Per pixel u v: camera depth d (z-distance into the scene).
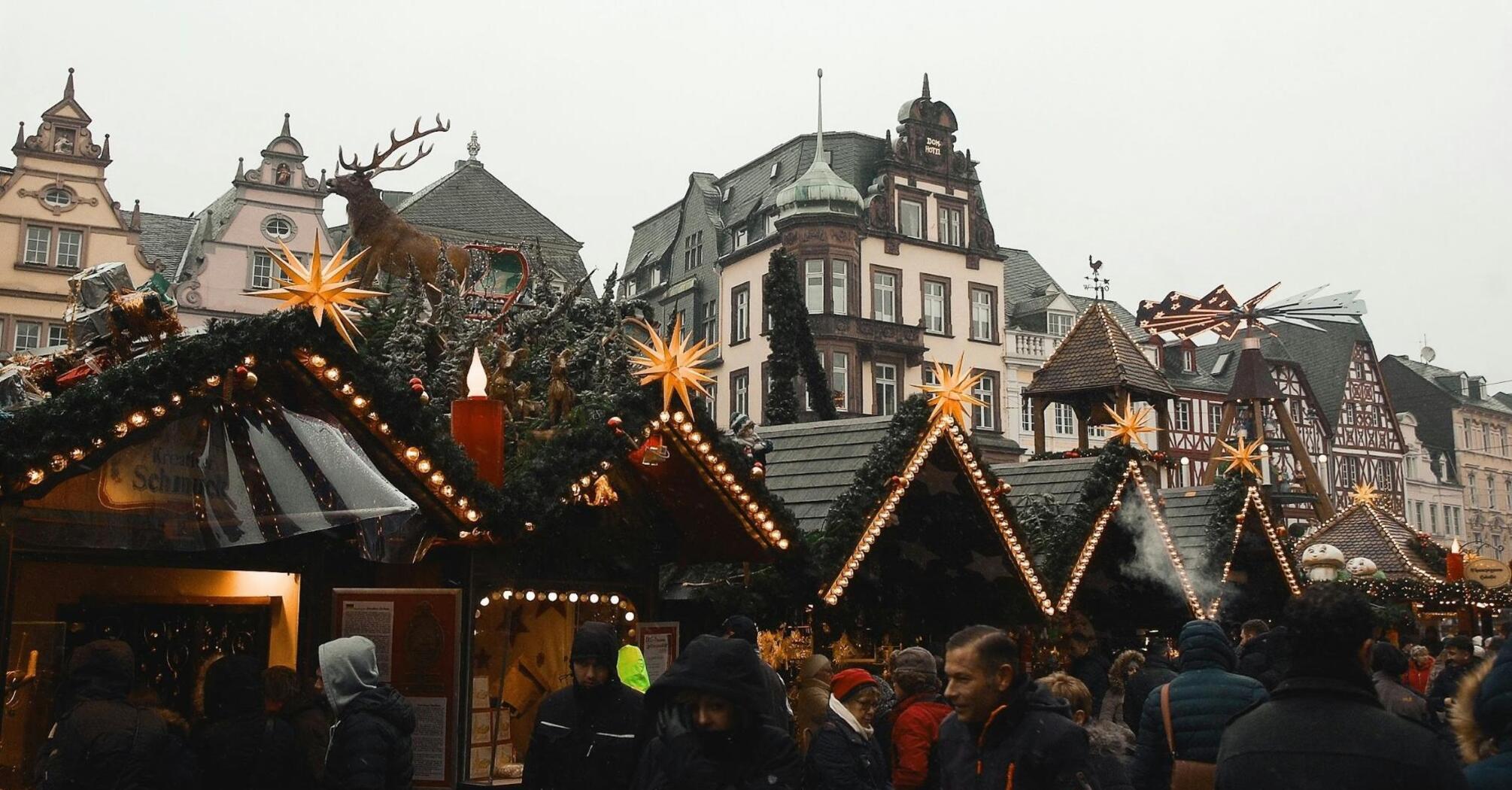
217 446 7.33
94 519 6.99
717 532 10.48
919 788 5.94
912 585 13.05
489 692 9.31
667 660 10.00
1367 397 66.62
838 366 44.47
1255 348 28.89
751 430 10.73
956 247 48.72
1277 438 60.31
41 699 6.89
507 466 9.02
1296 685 3.86
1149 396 21.67
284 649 8.49
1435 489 73.00
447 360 10.22
